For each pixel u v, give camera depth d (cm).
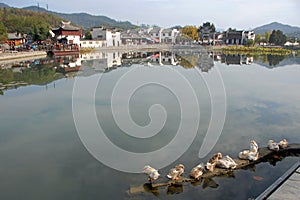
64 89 1998
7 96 1811
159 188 687
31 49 4984
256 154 820
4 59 3912
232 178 733
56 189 699
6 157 892
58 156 890
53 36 5809
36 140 1028
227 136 1026
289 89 1961
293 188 604
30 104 1582
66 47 4962
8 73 2895
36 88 2075
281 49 6284
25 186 719
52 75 2709
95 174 769
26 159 876
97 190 688
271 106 1472
